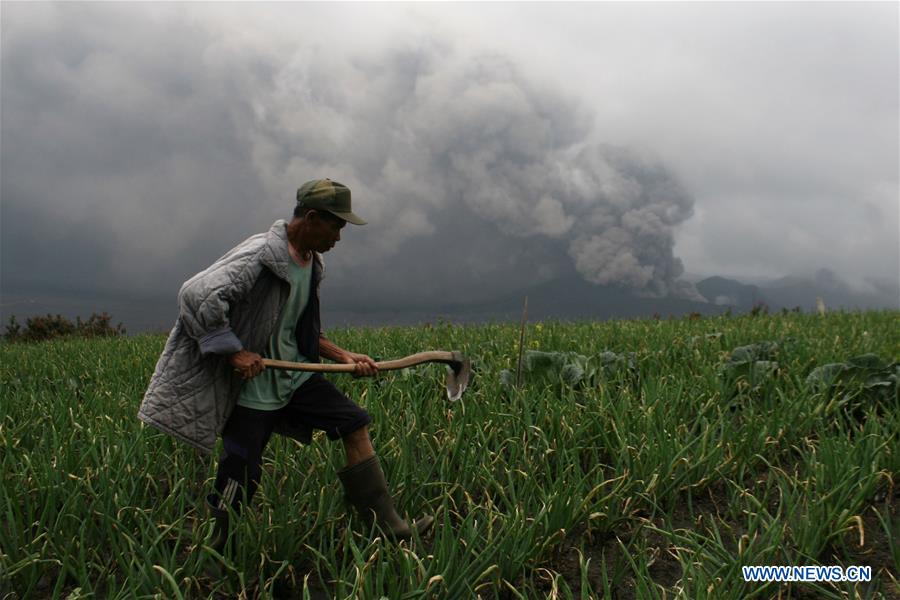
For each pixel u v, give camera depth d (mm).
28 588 3258
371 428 4855
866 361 5430
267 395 3521
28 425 5109
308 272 3525
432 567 3061
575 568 3533
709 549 3445
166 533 3484
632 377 6242
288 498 3734
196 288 3189
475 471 4156
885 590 3246
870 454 3984
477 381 6180
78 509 3691
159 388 3363
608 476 4426
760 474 4414
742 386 5574
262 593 3047
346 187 3414
